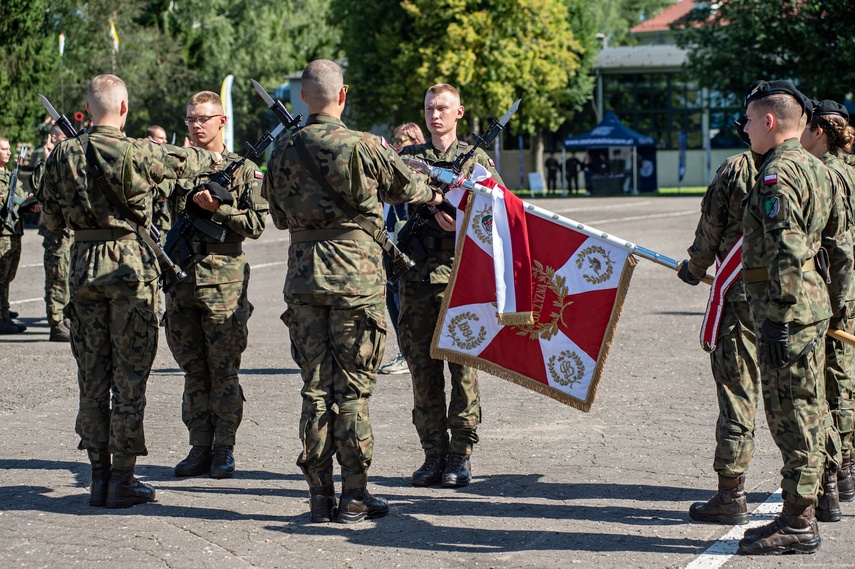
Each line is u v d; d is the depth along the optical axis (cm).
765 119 507
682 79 4759
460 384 638
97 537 545
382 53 4788
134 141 591
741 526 554
